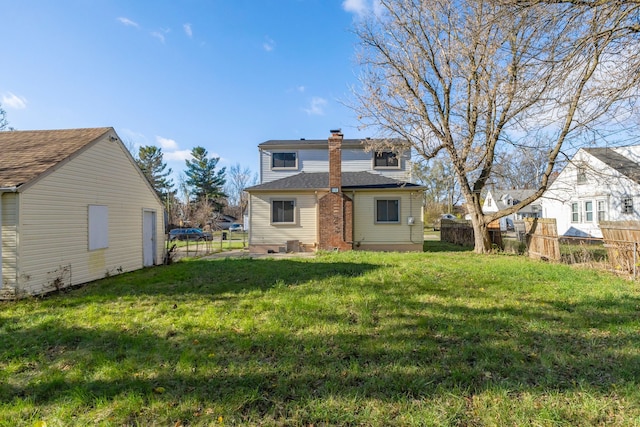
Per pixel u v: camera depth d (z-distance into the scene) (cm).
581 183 1955
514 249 1298
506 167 1291
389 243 1434
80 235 762
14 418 226
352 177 1639
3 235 605
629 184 1689
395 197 1438
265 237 1459
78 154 761
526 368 286
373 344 342
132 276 850
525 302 498
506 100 1094
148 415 227
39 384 270
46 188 669
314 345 343
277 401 242
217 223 4053
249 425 215
